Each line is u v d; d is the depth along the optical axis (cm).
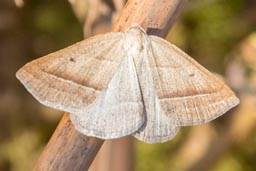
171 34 34
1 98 38
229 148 33
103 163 23
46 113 38
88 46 19
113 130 19
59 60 19
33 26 37
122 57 19
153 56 19
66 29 37
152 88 19
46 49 38
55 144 19
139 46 19
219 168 34
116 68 19
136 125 19
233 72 31
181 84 19
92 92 19
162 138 19
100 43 19
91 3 22
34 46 38
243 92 27
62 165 19
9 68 38
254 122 33
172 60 19
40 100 19
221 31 34
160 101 19
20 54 38
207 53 34
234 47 34
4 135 38
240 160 34
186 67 19
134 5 19
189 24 34
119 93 19
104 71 19
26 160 36
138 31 19
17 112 38
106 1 22
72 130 19
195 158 34
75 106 19
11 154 36
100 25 22
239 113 33
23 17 37
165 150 34
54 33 37
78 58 19
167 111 19
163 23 19
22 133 38
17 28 38
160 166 34
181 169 33
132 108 19
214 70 33
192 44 34
